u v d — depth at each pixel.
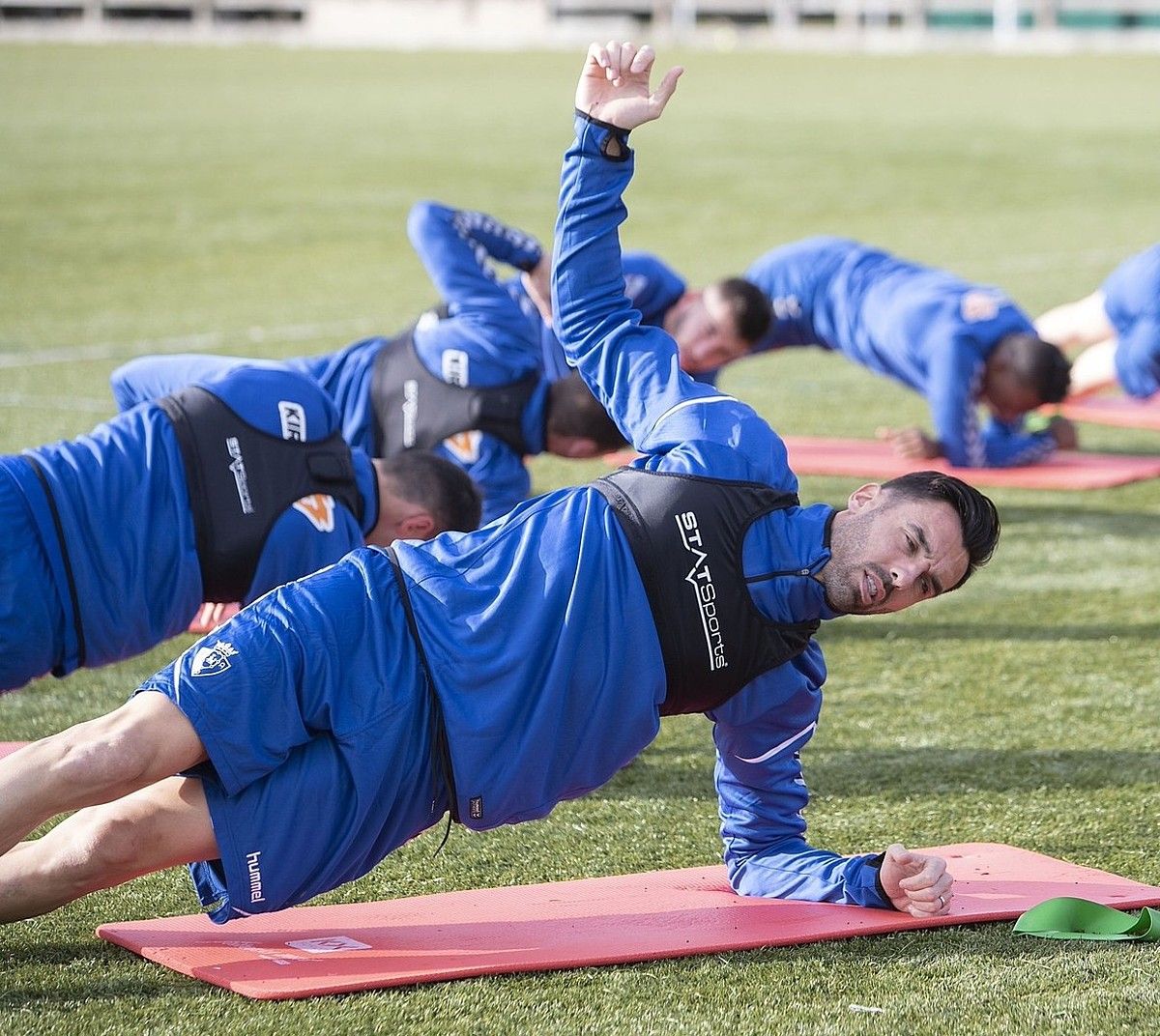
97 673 11.41
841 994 6.76
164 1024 6.39
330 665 6.84
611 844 8.88
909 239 34.34
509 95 70.44
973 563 7.39
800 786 8.03
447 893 8.01
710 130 57.62
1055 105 68.81
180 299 27.14
